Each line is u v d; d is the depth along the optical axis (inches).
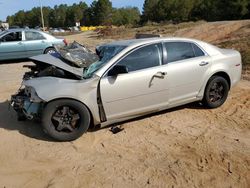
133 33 1398.9
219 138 213.6
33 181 173.9
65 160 194.1
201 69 252.1
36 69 258.4
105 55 238.4
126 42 245.8
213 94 264.7
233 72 271.6
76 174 178.4
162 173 175.5
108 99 218.8
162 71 233.5
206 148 200.7
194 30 968.9
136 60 228.2
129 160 190.9
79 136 218.5
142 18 3895.2
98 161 191.3
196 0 3068.4
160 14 3464.6
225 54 268.4
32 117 220.2
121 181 169.8
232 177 169.3
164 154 195.9
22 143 218.8
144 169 180.2
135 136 222.1
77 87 212.5
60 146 212.1
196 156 191.6
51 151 205.9
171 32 1091.9
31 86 217.8
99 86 215.6
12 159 198.2
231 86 273.7
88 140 218.7
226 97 272.1
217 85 265.1
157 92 234.4
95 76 216.5
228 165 180.5
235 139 211.3
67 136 215.9
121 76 220.8
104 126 228.2
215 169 177.2
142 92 228.4
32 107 218.7
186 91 248.8
